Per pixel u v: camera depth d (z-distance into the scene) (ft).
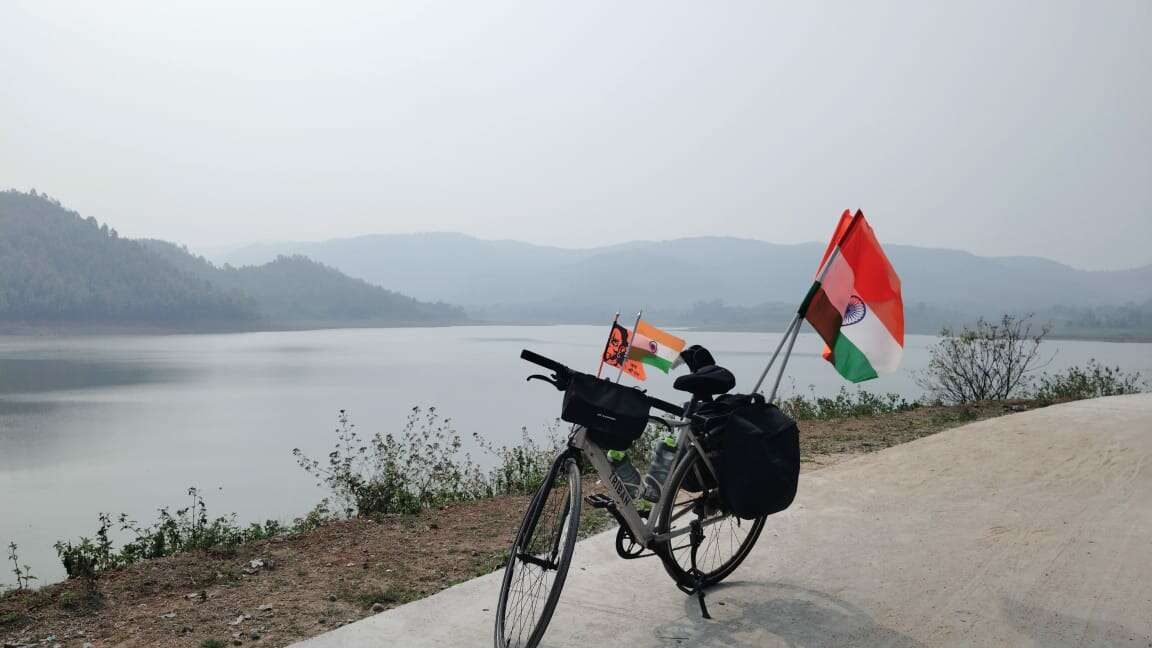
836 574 15.58
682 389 13.47
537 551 12.27
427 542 19.34
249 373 516.73
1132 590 14.52
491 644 12.32
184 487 119.75
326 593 15.51
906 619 13.32
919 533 18.34
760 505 12.52
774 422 12.89
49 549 63.36
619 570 15.76
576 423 11.88
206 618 14.28
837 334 15.67
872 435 33.81
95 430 231.71
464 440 155.53
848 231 15.70
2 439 215.10
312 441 187.52
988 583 15.01
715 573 15.01
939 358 51.72
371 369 562.25
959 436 30.50
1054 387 50.11
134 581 16.46
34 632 13.83
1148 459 25.68
